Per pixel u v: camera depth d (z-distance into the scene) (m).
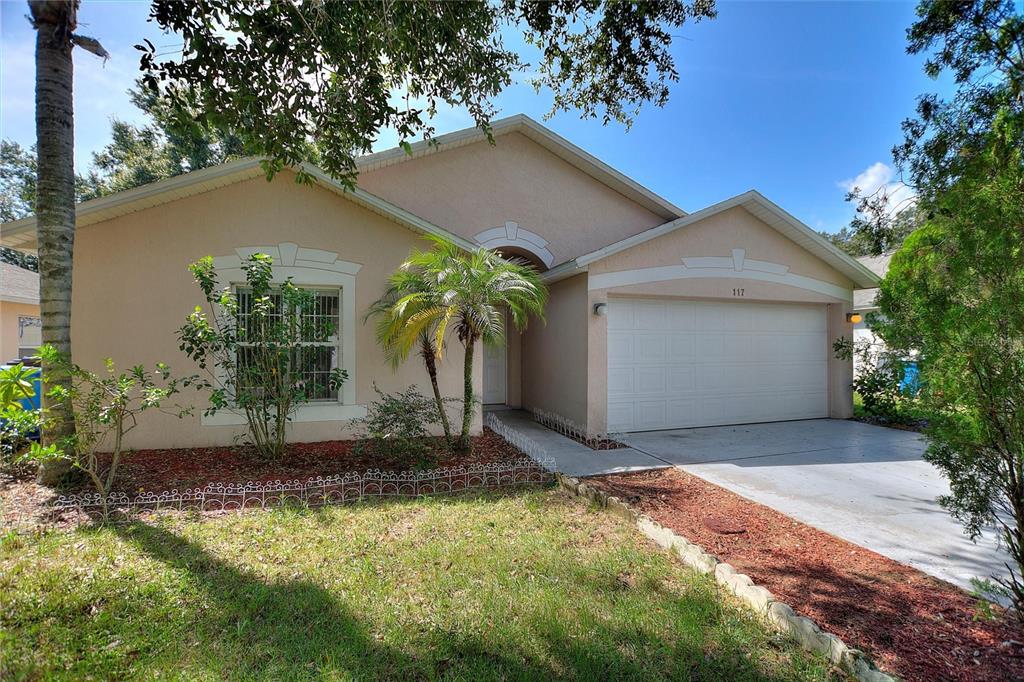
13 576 3.52
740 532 4.71
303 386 7.17
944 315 2.86
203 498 5.16
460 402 8.66
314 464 6.76
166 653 2.74
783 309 11.05
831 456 7.79
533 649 2.83
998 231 2.70
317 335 7.70
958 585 3.67
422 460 6.45
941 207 3.10
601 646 2.86
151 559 3.90
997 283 2.71
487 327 6.70
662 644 2.88
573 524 4.85
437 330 6.91
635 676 2.61
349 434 8.00
